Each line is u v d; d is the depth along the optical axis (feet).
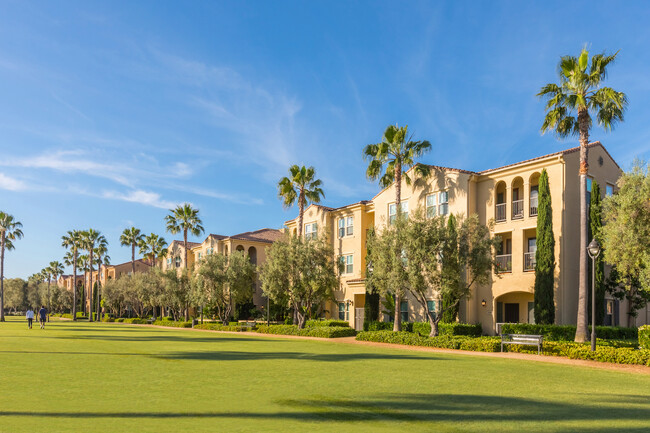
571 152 85.87
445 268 77.05
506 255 92.73
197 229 188.34
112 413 27.71
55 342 82.33
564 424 26.35
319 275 111.34
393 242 81.56
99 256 274.57
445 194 100.83
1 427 24.09
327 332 99.50
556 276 82.69
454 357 60.80
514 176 91.04
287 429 24.56
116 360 55.06
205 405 30.30
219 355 61.82
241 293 144.97
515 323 86.58
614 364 54.03
